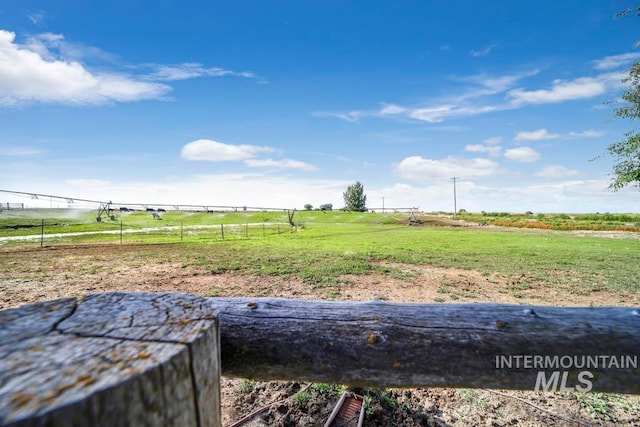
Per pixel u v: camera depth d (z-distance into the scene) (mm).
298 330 1499
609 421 2740
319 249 16047
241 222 44906
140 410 657
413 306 1601
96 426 581
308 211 63000
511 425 2703
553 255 13961
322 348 1468
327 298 7238
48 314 986
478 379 1426
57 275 10000
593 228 31922
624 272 10234
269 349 1476
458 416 2811
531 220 45625
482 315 1516
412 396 3078
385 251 15172
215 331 992
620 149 13969
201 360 864
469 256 13609
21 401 541
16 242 20391
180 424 770
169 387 730
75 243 19719
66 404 542
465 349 1431
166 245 18453
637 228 30562
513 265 11477
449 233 27312
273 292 7773
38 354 728
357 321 1517
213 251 15555
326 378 1474
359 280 9047
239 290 7980
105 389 594
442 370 1428
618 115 14242
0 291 8031
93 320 945
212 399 940
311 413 2779
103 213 44031
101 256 14055
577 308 1556
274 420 2734
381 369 1445
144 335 854
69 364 687
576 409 2902
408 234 26188
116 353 746
